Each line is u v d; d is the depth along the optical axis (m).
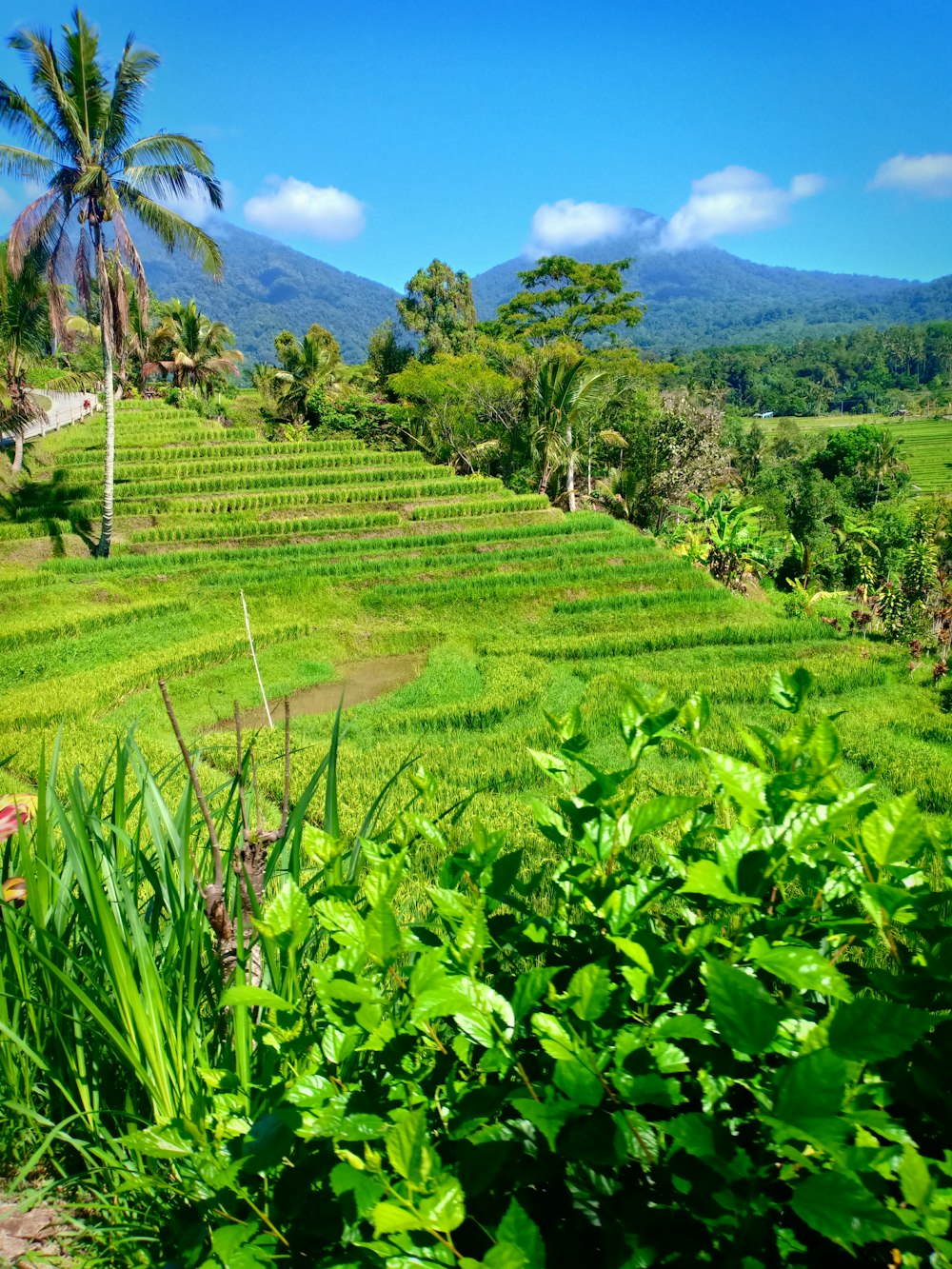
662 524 38.38
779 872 1.50
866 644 19.02
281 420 54.47
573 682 17.22
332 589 25.23
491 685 16.83
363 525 32.16
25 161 22.61
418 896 5.87
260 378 63.06
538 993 1.30
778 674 2.00
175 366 54.09
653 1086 1.11
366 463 40.66
